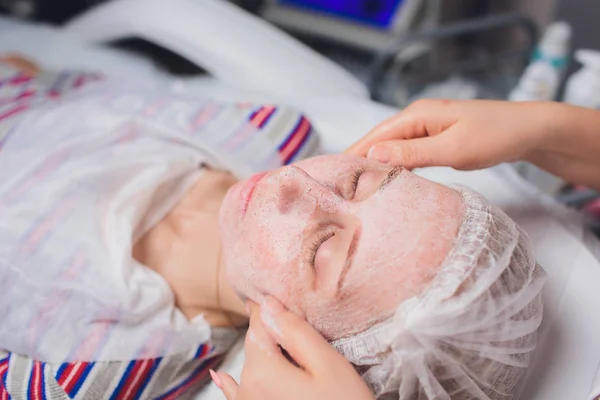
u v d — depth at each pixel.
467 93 1.53
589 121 0.89
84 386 0.82
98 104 1.11
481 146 0.86
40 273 0.88
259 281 0.75
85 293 0.87
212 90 1.42
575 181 0.96
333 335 0.73
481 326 0.68
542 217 1.02
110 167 0.98
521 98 1.32
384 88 1.58
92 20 1.60
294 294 0.72
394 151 0.85
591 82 1.29
